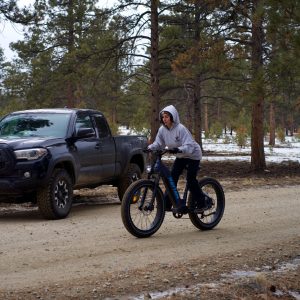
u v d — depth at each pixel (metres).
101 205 12.12
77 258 6.70
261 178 19.06
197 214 8.62
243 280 5.82
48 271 6.07
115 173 12.10
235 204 11.82
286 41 8.29
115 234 8.32
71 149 10.46
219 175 20.55
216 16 20.77
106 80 24.59
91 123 11.49
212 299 5.20
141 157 13.13
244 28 20.19
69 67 23.48
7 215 10.63
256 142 22.19
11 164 9.48
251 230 8.77
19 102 31.75
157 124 22.55
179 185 15.80
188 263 6.46
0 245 7.50
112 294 5.27
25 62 29.50
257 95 17.48
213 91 43.59
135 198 7.99
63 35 26.45
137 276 5.86
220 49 19.64
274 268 6.38
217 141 58.19
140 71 25.92
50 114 11.03
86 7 24.39
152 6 21.92
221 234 8.40
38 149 9.62
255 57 19.70
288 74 15.44
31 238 7.99
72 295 5.21
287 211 10.84
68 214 10.44
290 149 42.50
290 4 7.37
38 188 9.66
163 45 24.23
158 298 5.17
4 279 5.73
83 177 10.88
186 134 8.14
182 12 24.36
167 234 8.38
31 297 5.13
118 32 22.02
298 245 7.60
